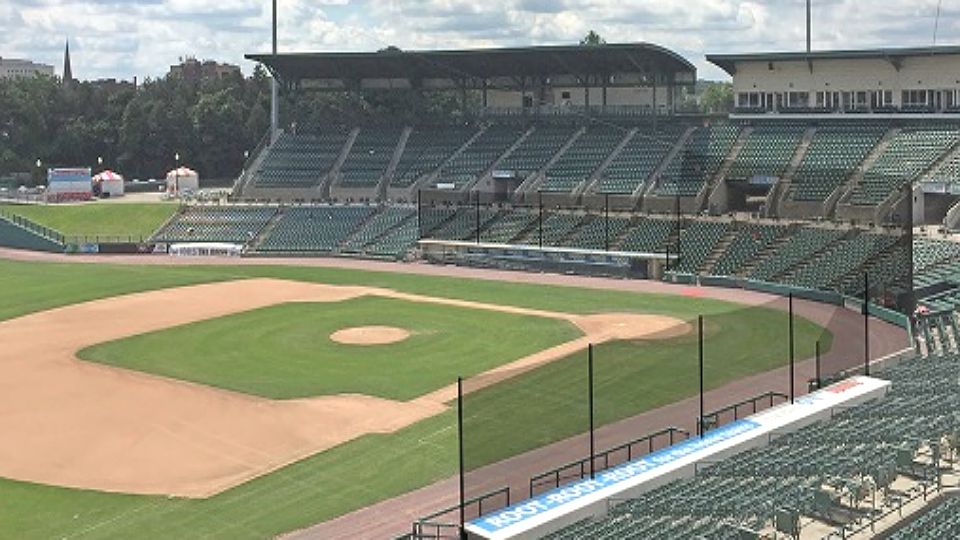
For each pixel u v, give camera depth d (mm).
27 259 107938
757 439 38875
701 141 107062
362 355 61406
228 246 111125
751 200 104062
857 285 74000
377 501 39125
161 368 58562
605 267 92562
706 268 87625
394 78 125188
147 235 118500
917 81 98750
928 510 31641
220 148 174625
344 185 121062
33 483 41156
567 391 50031
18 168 169375
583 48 107812
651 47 106188
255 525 37094
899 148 94250
